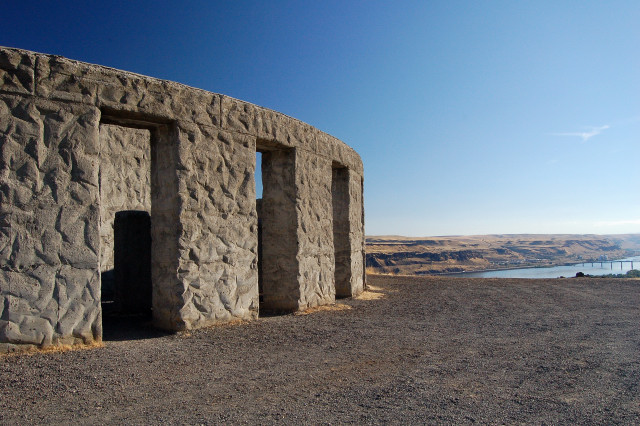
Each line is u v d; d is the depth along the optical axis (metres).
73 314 5.54
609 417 3.56
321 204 9.53
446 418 3.55
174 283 6.59
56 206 5.48
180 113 6.69
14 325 5.14
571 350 5.80
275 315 8.23
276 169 8.83
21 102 5.32
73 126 5.66
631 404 3.85
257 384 4.38
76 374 4.53
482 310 9.18
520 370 4.90
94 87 5.85
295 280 8.63
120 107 6.07
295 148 8.70
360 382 4.46
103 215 10.48
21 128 5.30
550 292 12.39
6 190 5.17
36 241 5.33
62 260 5.49
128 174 11.06
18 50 5.32
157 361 5.10
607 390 4.22
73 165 5.63
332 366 5.04
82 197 5.67
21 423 3.40
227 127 7.33
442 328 7.28
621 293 12.16
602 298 11.11
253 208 7.69
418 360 5.32
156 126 6.87
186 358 5.26
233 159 7.39
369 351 5.74
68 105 5.63
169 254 6.69
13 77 5.28
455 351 5.75
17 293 5.18
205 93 7.04
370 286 13.80
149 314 8.30
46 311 5.35
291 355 5.50
